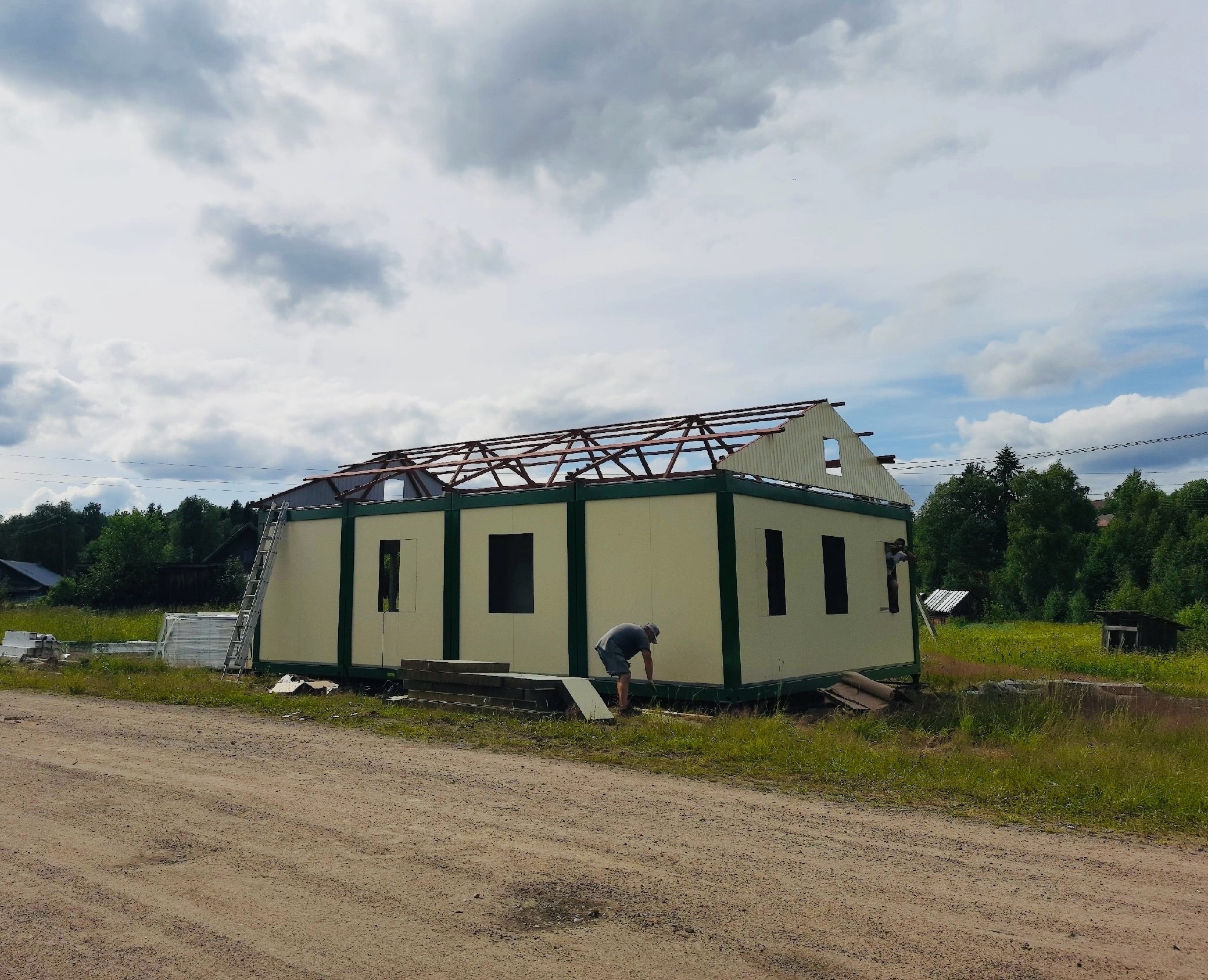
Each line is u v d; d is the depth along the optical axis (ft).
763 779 25.44
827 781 25.27
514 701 36.63
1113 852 18.88
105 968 12.69
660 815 21.25
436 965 12.80
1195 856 18.69
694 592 39.45
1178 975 12.69
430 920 14.48
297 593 54.65
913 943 13.66
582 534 42.96
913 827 20.52
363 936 13.82
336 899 15.38
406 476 59.47
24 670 56.85
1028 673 61.46
